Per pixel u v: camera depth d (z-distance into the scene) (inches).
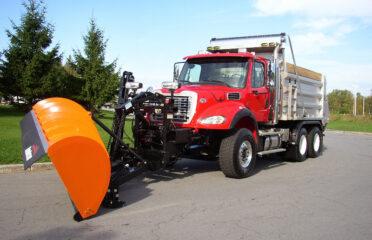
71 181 160.1
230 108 263.6
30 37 1014.4
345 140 692.7
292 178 287.4
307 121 404.5
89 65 1074.7
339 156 447.5
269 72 316.8
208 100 262.5
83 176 163.0
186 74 322.3
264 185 254.7
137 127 252.4
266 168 337.7
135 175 208.4
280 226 167.3
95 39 1096.8
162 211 185.2
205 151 285.9
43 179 251.3
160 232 154.5
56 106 183.2
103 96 1049.5
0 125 595.5
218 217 177.6
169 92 270.2
